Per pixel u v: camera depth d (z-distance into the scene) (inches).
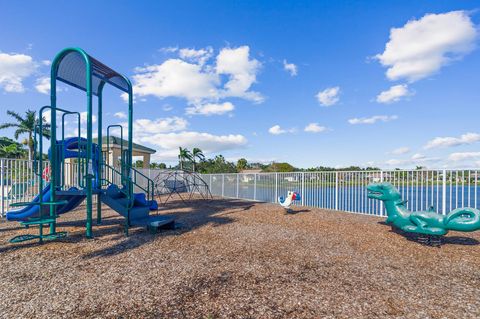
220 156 1563.7
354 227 271.3
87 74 231.9
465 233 245.4
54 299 115.2
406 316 103.2
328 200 414.3
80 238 223.9
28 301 113.4
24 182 359.3
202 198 598.5
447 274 148.3
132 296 118.0
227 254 181.2
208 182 703.1
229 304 111.3
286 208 359.6
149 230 249.6
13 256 175.3
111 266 157.0
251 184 570.9
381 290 126.5
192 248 195.2
